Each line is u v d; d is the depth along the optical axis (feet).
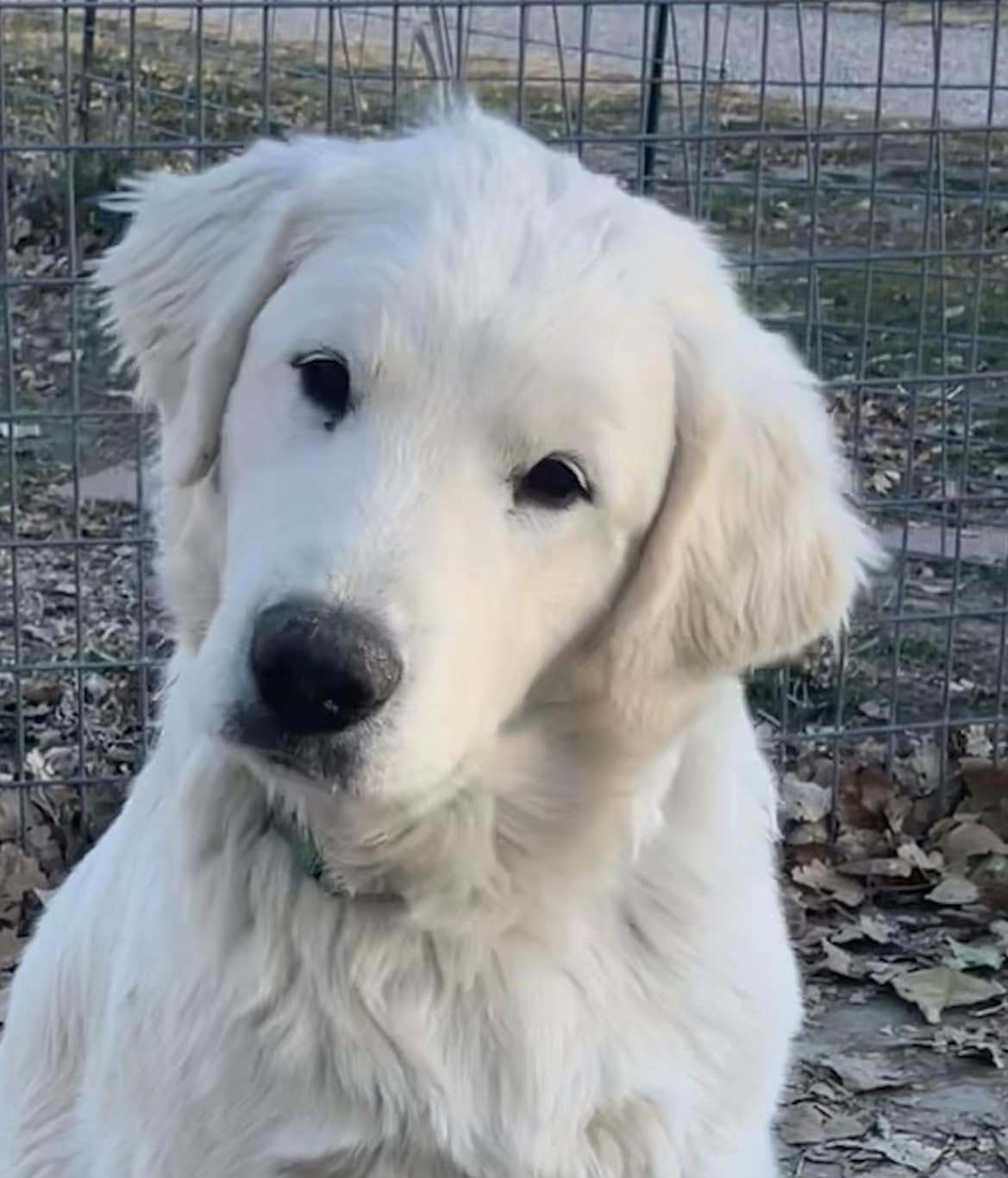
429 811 4.62
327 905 4.68
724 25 13.39
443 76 7.89
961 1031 6.77
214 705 4.36
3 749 7.84
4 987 6.75
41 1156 5.02
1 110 8.04
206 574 4.71
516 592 4.50
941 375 8.32
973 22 15.96
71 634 8.66
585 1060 4.70
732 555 4.75
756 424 4.77
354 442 4.40
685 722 4.78
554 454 4.47
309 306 4.51
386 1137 4.66
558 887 4.73
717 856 4.84
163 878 4.75
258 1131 4.65
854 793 7.70
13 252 12.00
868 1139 6.34
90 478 10.14
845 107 14.23
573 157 5.17
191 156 9.55
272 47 10.54
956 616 7.87
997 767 7.77
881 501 8.01
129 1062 4.71
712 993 4.80
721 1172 4.85
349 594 4.26
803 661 7.78
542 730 4.69
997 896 7.36
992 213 12.38
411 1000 4.68
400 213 4.57
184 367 4.85
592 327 4.47
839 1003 6.89
